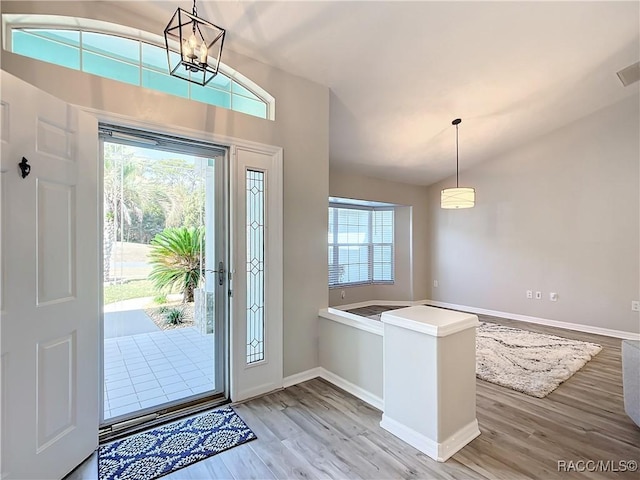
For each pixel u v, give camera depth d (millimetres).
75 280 1844
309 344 3086
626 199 4453
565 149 4949
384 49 2812
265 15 2322
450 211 6352
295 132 2979
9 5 1812
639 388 2129
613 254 4555
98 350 2072
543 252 5176
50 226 1694
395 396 2186
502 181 5621
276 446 2047
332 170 5426
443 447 1947
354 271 6523
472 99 3842
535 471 1837
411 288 6578
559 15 2719
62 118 1763
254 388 2715
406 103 3730
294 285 2975
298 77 3006
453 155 5410
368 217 6707
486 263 5848
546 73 3553
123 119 2129
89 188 1932
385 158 5156
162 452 1979
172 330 2578
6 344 1487
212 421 2316
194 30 1566
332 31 2547
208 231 2662
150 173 2439
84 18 2012
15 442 1521
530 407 2566
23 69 1821
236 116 2613
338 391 2811
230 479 1774
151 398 2490
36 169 1617
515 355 3719
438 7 2441
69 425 1802
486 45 2939
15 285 1525
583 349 3918
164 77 2387
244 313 2670
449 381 1991
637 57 3504
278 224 2846
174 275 2555
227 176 2641
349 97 3469
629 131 4422
